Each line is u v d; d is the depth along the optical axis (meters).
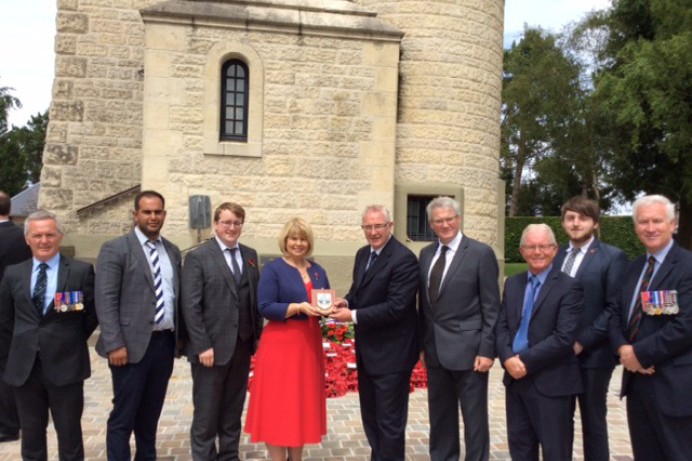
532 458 4.07
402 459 4.54
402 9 10.44
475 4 10.70
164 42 9.15
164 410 6.16
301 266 4.61
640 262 3.90
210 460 4.55
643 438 3.84
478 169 10.82
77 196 11.25
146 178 9.16
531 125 28.84
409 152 10.41
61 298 4.15
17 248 5.27
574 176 29.16
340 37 9.66
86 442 5.21
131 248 4.42
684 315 3.51
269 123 9.51
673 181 22.05
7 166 37.81
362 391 4.75
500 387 7.36
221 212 4.64
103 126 11.33
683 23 18.66
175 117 9.22
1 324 4.31
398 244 4.57
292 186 9.58
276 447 4.34
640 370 3.69
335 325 8.09
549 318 3.93
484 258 4.43
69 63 11.23
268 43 9.47
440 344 4.43
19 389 4.16
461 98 10.59
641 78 18.84
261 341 4.46
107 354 4.19
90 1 11.27
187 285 4.50
